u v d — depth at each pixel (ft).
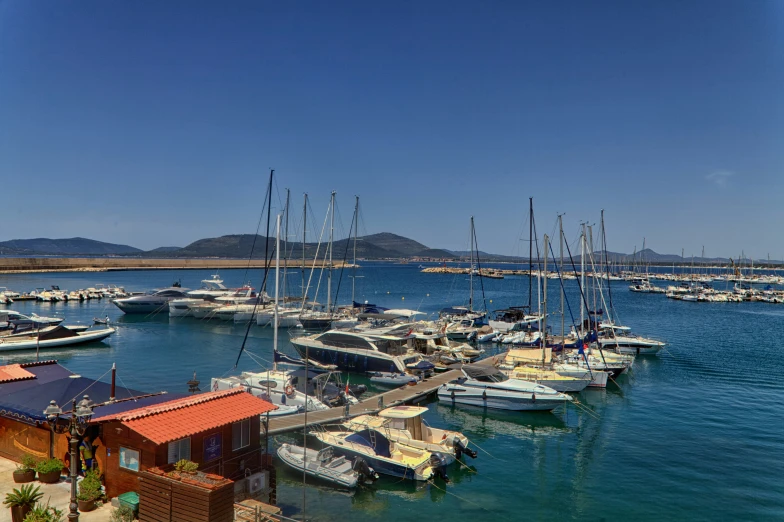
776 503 74.13
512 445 98.12
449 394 122.52
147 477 50.16
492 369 127.13
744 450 94.12
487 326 231.91
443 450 83.56
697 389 138.92
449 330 213.66
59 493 56.13
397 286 586.04
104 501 55.31
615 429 106.63
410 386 133.08
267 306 255.50
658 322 288.30
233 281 572.92
